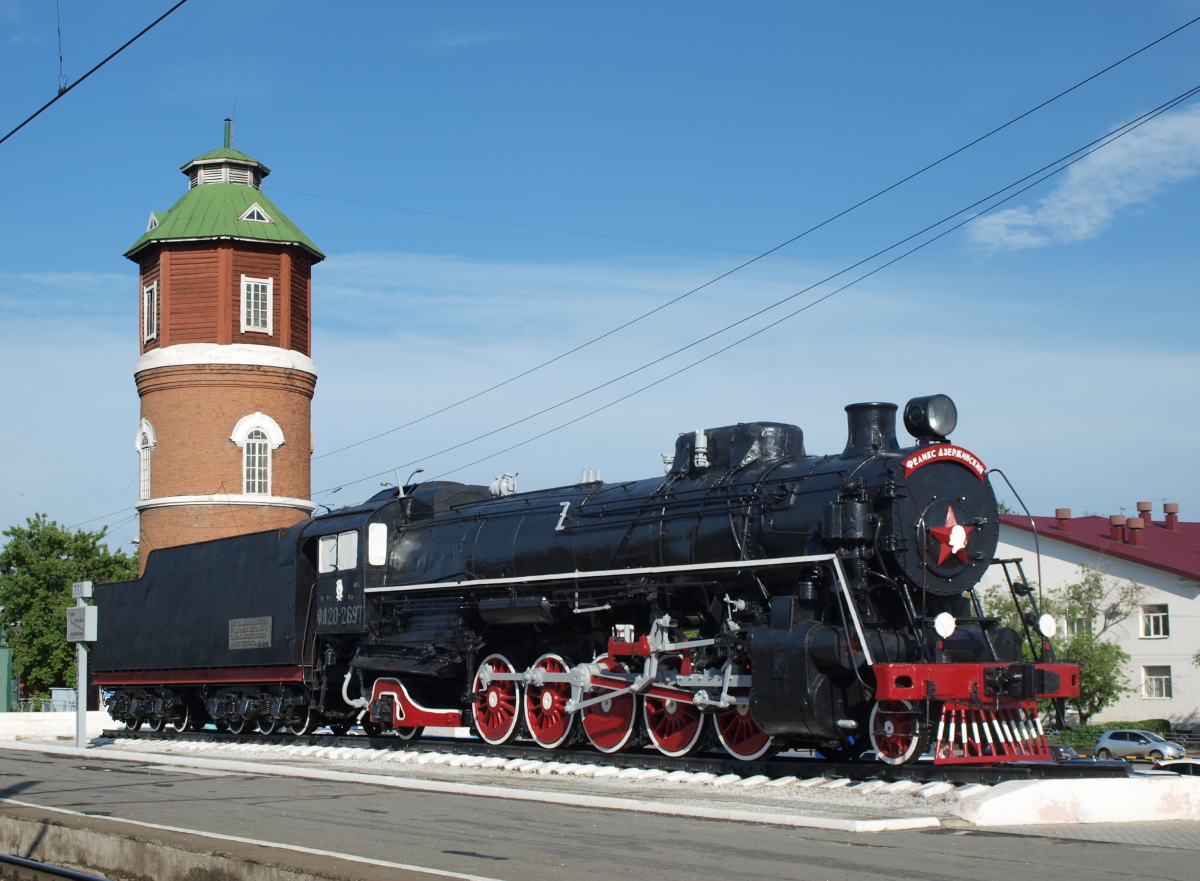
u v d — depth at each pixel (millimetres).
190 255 38156
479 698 17656
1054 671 13086
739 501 14594
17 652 46938
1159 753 35188
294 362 38656
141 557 38125
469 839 9477
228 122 40656
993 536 14219
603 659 15945
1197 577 42500
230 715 22844
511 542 17469
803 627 13023
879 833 9547
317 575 20656
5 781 15102
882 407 14328
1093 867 8078
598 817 10719
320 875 7434
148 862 8844
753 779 12766
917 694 12227
